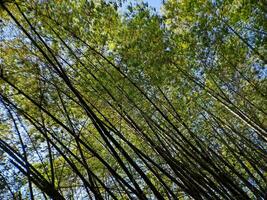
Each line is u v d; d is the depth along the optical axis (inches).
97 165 359.9
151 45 347.9
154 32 350.0
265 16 375.9
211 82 416.2
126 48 340.5
